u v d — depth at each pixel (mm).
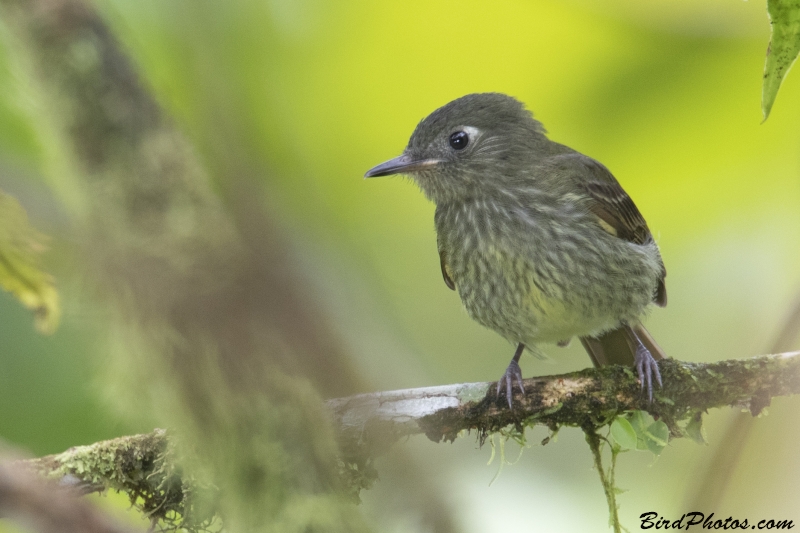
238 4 6922
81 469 6855
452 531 3566
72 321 4031
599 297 9891
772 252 11164
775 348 7914
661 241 11461
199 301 2943
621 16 9992
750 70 9906
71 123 3264
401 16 10336
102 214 3184
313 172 10305
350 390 2848
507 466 9859
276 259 2971
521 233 9898
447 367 12125
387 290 9820
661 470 10172
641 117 10602
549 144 10594
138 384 3756
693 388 7859
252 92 6992
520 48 10625
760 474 7828
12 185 4707
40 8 3301
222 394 3336
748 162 10664
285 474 3877
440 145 10414
